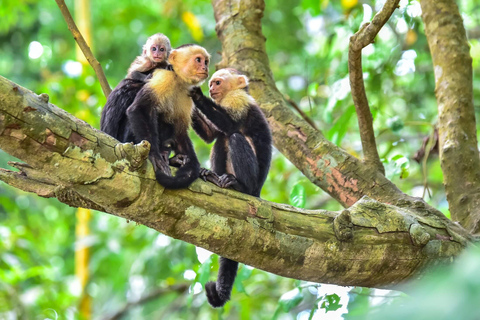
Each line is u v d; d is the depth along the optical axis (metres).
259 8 10.26
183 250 13.02
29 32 20.03
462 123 8.28
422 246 6.20
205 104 7.81
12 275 12.53
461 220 7.70
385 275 6.20
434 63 8.85
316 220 6.09
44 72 16.00
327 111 10.76
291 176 13.44
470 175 7.96
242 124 8.07
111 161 5.09
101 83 7.79
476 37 15.41
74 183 5.07
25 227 15.11
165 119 7.66
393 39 13.43
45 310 12.70
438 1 8.95
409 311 1.41
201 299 12.92
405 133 14.88
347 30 12.27
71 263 17.31
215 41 19.22
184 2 16.36
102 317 14.57
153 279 13.70
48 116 4.74
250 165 7.48
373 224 6.15
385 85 14.57
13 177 5.99
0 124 4.53
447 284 1.41
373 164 7.91
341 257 5.98
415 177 14.73
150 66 8.86
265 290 12.41
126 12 18.19
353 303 7.47
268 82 9.41
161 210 5.42
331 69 13.91
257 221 5.77
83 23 15.64
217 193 5.72
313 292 9.11
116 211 5.45
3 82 4.52
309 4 12.84
